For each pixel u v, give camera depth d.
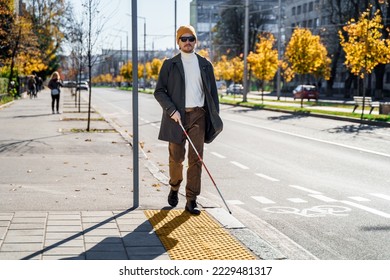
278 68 53.03
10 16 41.03
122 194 8.53
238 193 9.34
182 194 8.57
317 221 7.34
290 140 18.52
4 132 18.88
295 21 97.88
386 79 74.88
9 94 44.75
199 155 7.02
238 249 5.70
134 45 7.27
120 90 115.06
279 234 6.63
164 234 6.13
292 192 9.45
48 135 18.06
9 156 13.16
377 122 24.86
